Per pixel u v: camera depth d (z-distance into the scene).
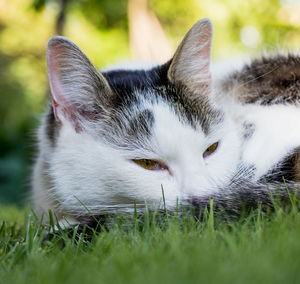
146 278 0.56
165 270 0.56
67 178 0.70
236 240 0.60
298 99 0.73
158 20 1.25
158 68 0.73
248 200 0.64
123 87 0.71
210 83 0.71
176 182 0.67
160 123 0.68
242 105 0.73
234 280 0.55
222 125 0.70
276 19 1.28
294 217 0.61
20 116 1.66
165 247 0.59
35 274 0.58
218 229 0.62
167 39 1.22
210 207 0.63
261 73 0.76
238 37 1.29
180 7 1.25
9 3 1.65
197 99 0.70
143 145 0.68
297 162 0.68
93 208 0.68
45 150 0.73
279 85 0.74
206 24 0.70
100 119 0.70
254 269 0.55
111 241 0.61
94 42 1.38
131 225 0.64
